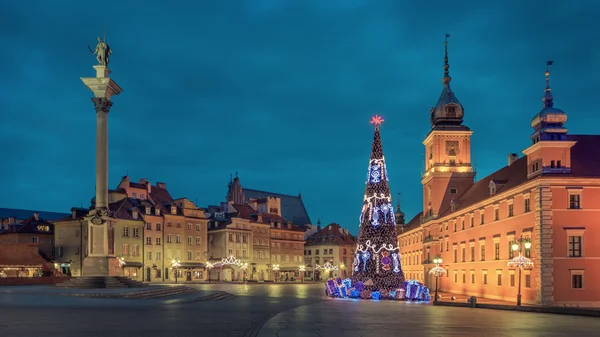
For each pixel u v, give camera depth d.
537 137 60.88
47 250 124.69
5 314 30.50
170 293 51.50
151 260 124.44
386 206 70.00
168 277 128.12
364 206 71.06
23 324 25.77
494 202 72.50
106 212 54.97
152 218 125.75
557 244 57.75
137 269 120.31
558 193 58.31
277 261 166.00
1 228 148.38
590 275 57.50
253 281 143.62
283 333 24.11
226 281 139.38
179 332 23.69
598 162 60.50
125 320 28.17
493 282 72.25
